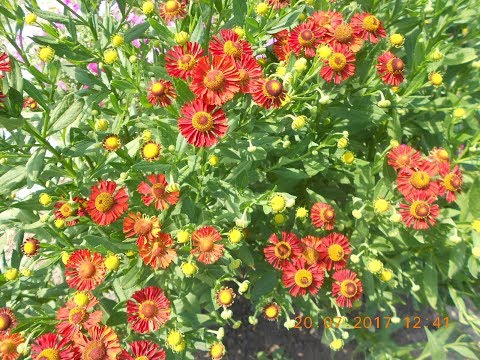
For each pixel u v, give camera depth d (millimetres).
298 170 449
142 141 375
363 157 512
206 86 324
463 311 484
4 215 429
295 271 399
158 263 350
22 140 361
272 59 485
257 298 439
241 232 392
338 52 384
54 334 320
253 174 434
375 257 455
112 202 352
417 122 535
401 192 404
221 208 434
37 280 410
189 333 387
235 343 609
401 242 472
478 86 520
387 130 474
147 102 355
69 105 339
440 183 399
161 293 350
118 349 318
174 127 359
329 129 472
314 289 401
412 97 438
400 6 469
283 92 348
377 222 458
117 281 393
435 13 456
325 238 411
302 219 458
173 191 345
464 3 480
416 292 520
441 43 458
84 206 373
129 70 373
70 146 356
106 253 351
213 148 357
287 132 467
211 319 424
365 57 437
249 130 372
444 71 532
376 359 500
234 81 324
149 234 354
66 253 367
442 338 498
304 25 394
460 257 434
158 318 344
